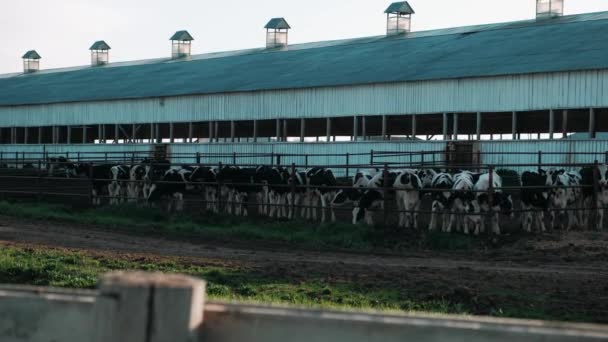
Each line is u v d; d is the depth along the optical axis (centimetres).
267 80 4659
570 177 2130
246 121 4675
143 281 396
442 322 407
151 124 5041
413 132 3853
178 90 4984
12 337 444
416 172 2170
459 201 1986
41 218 2322
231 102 4625
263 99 4472
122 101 5188
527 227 2052
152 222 2252
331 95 4175
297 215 2405
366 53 4769
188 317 395
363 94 4050
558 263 1551
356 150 4000
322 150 4147
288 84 4400
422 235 1862
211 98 4725
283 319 422
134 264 1420
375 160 3909
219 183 2405
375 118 4447
